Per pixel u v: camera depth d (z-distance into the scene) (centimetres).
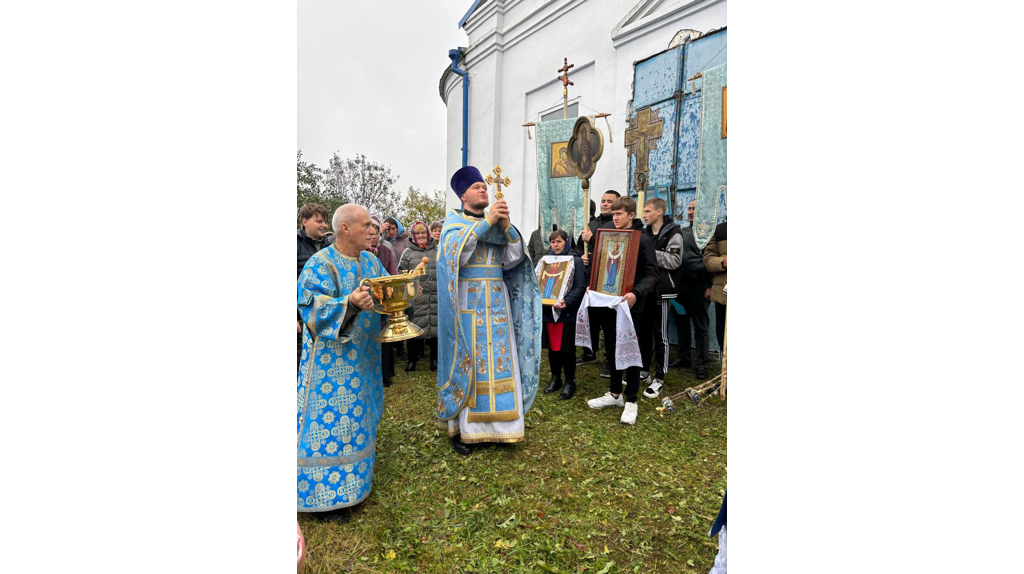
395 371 537
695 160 561
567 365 431
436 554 215
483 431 314
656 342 444
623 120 652
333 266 234
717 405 405
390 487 271
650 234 457
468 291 317
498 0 862
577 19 728
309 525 232
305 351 238
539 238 652
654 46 610
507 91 880
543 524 238
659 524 239
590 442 334
